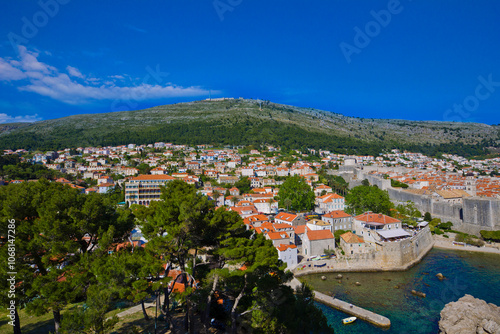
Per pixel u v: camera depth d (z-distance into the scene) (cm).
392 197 16938
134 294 3200
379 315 6322
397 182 19062
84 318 2842
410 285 8006
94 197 4119
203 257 5525
